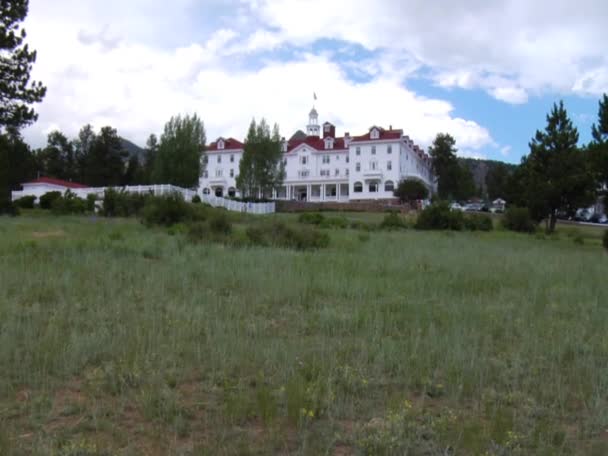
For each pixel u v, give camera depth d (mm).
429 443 4066
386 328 7398
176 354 5965
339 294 9914
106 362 5715
